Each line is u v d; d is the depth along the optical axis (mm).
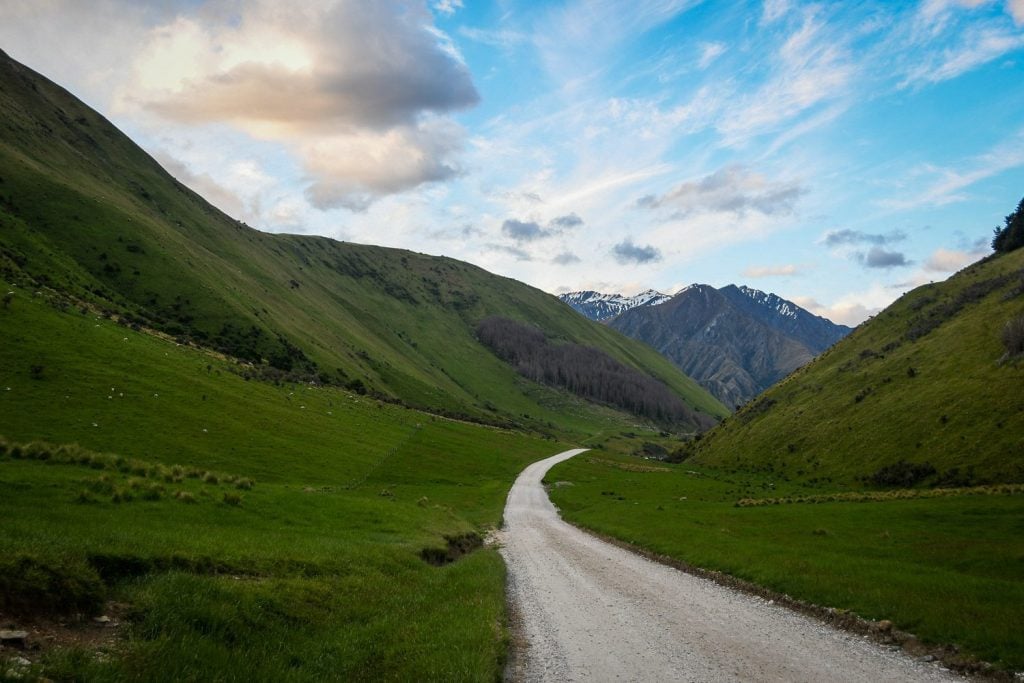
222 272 190000
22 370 63500
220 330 147875
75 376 67500
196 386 83938
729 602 22141
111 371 73375
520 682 13180
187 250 185375
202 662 10758
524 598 22797
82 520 18078
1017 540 34656
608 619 19297
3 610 10469
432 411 191125
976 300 137375
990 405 98875
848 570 24859
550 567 30984
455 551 35844
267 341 155000
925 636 16188
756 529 44188
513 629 17969
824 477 110312
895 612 18188
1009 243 161500
